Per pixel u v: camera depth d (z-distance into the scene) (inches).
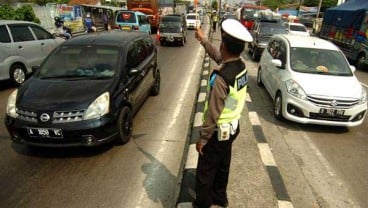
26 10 782.5
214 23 1003.9
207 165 111.0
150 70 273.1
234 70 95.6
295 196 150.6
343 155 196.9
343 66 261.0
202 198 117.6
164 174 165.9
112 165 172.7
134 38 255.4
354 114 225.1
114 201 142.9
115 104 184.4
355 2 653.3
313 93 224.7
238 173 165.6
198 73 416.2
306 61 263.3
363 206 146.4
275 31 573.3
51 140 170.1
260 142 204.4
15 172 164.2
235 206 139.5
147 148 193.9
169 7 1307.8
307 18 1788.9
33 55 353.4
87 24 888.3
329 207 144.0
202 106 265.0
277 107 252.4
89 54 215.6
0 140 201.5
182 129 224.7
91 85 186.5
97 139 173.2
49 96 176.6
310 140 216.4
